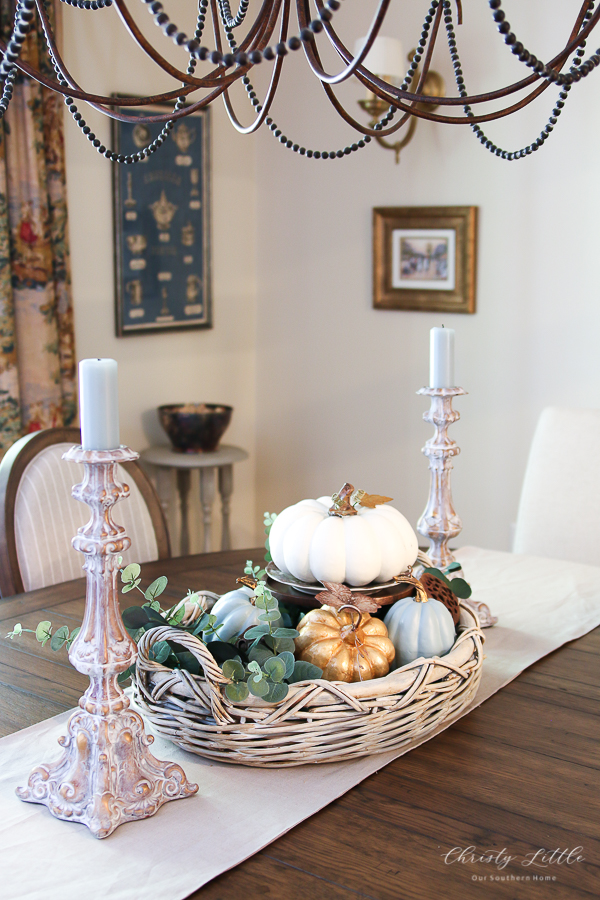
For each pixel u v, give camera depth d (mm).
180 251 3104
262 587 926
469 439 3035
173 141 3012
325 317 3322
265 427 3561
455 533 1355
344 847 786
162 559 1742
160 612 1012
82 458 753
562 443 1929
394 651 974
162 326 3074
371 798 864
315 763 916
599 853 785
